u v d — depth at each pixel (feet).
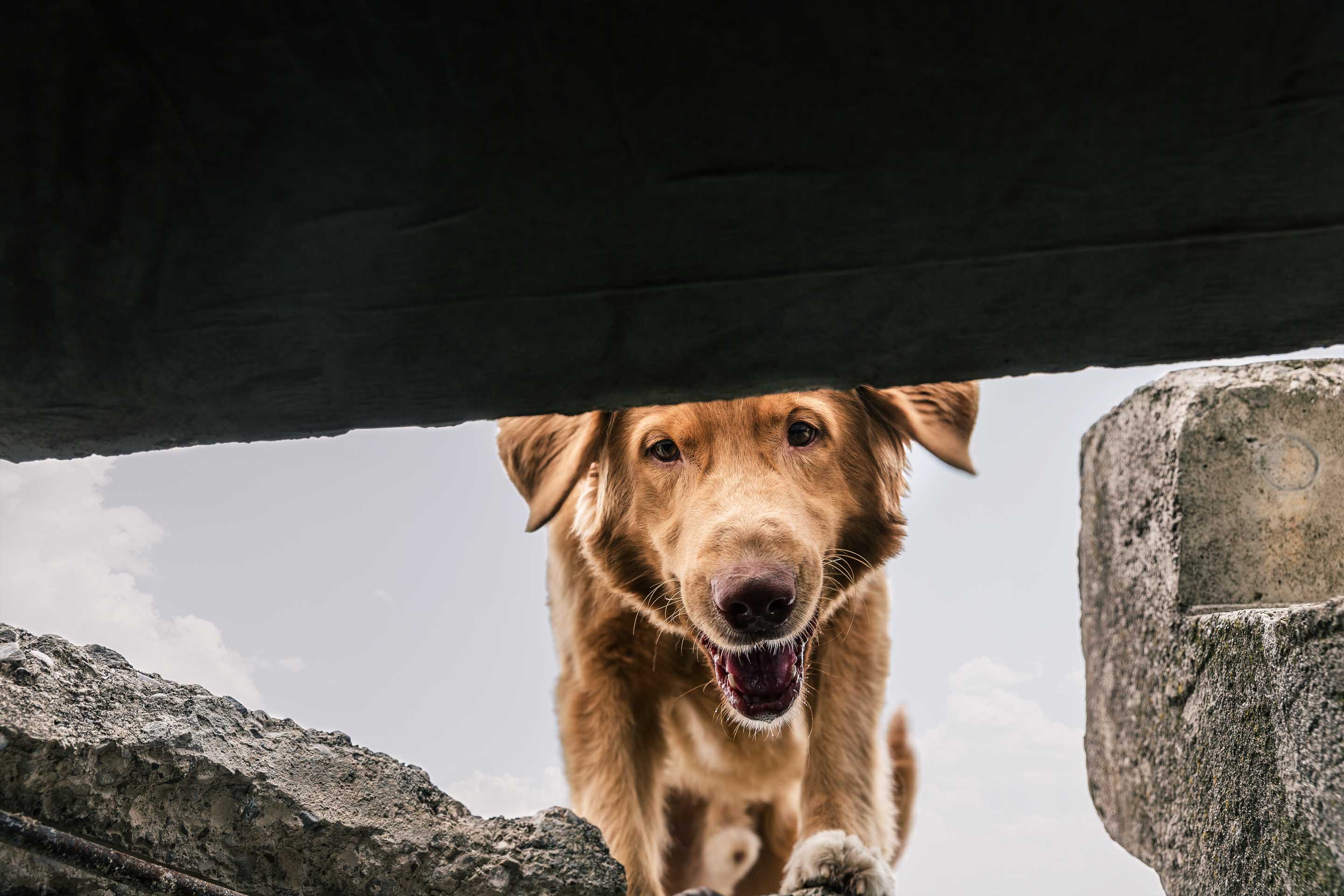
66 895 3.32
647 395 3.28
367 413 3.29
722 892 5.01
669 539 4.32
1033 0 2.24
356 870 3.40
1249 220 2.77
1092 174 2.62
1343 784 3.54
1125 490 4.46
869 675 4.49
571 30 2.27
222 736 3.43
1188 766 4.02
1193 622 4.06
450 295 2.89
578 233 2.71
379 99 2.41
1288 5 2.27
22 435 3.32
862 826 4.36
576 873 3.43
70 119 2.46
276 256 2.76
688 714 4.62
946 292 2.97
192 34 2.30
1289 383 4.20
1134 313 3.10
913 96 2.41
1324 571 4.14
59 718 3.35
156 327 2.97
